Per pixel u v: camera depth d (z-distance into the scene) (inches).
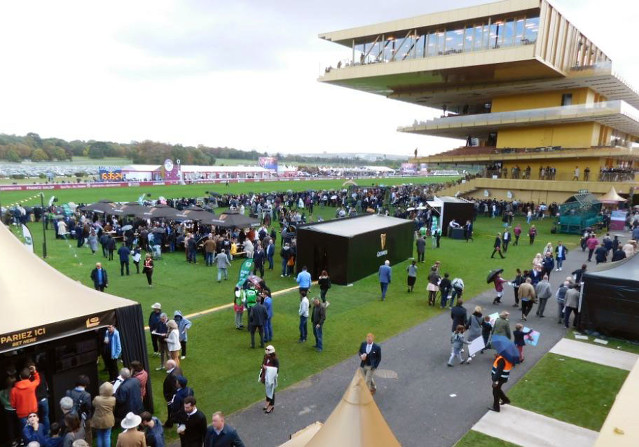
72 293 363.3
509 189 1991.9
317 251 821.9
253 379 431.5
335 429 204.4
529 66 1754.4
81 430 271.9
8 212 1323.8
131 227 1039.6
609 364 483.5
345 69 2239.2
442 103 2704.2
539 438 345.4
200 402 388.2
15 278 349.7
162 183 3297.2
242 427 351.6
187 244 943.7
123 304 366.6
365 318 618.5
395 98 2559.1
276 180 4296.3
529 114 1919.3
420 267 940.0
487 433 351.6
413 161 2433.6
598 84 1926.7
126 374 333.4
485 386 430.9
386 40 2138.3
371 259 872.9
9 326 301.9
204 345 510.3
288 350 504.4
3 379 340.8
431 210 1412.4
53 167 4990.2
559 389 424.5
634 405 251.3
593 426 362.6
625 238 1269.7
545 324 610.2
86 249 1033.5
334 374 446.6
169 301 671.1
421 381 438.9
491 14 1749.5
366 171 6545.3
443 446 334.0
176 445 325.1
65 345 360.5
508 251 1106.7
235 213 1080.8
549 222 1605.6
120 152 7854.3
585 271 646.5
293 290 753.6
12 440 315.6
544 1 1635.1
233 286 761.0
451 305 675.4
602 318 564.4
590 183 1760.6
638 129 2440.9
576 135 1927.9
